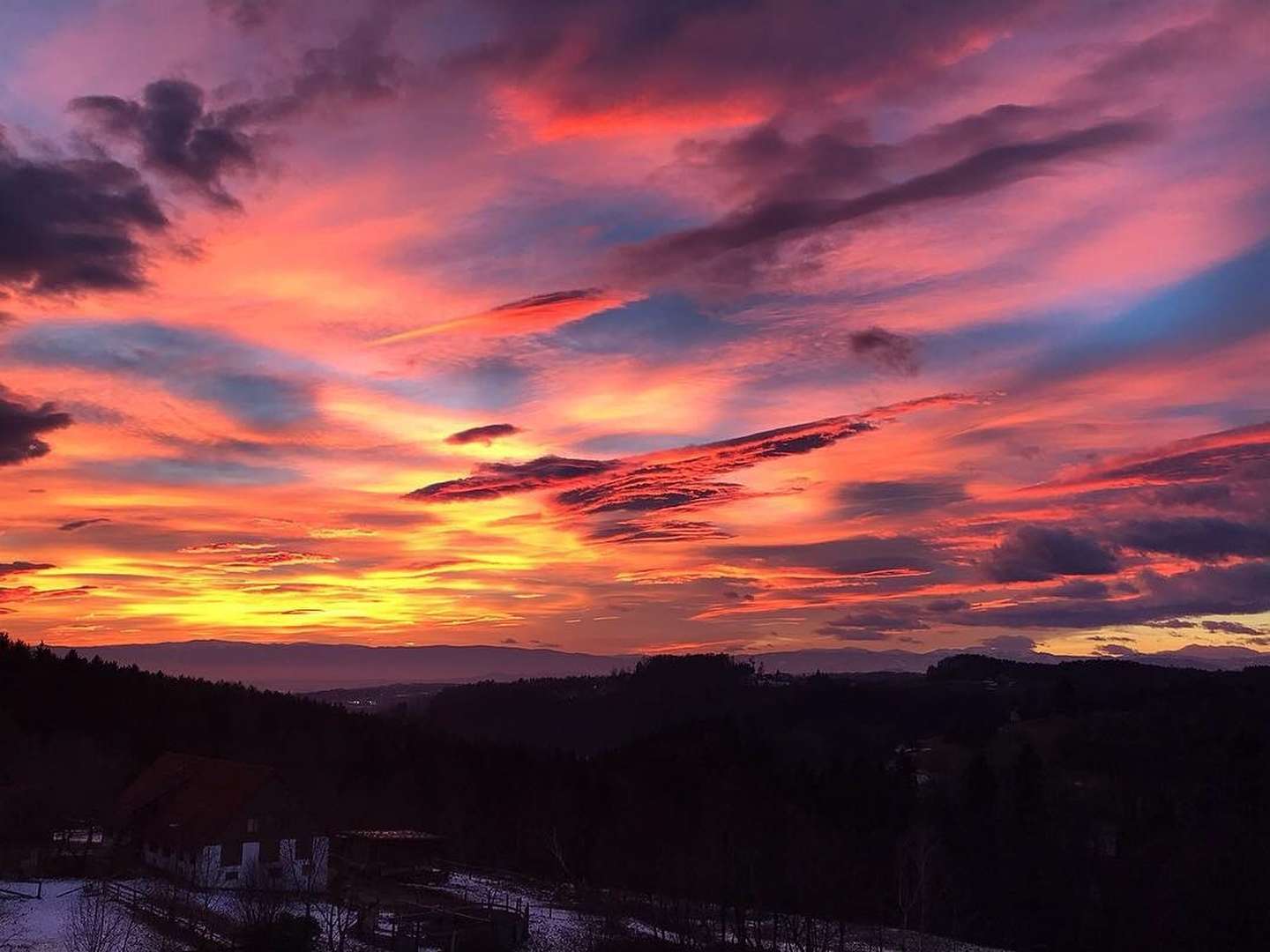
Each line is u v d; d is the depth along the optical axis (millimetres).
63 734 110438
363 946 56531
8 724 105812
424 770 120438
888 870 97312
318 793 107312
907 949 77375
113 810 83375
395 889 75812
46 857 73250
